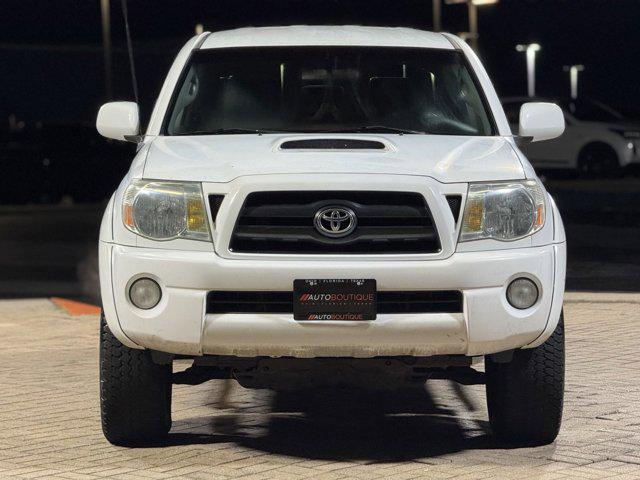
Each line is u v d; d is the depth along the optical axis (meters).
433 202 8.29
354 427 9.91
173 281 8.30
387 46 10.46
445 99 10.07
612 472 8.28
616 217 30.61
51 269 24.02
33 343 14.62
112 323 8.54
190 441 9.41
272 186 8.27
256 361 8.77
